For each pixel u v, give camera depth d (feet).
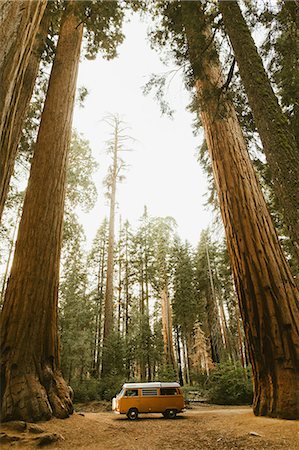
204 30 25.41
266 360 21.89
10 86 6.75
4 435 16.67
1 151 6.57
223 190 27.63
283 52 23.67
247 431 18.03
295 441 14.92
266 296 22.82
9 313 23.20
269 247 24.27
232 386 45.06
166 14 28.19
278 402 20.20
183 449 15.81
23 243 25.55
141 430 21.67
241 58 17.04
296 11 19.86
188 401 44.55
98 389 49.85
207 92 25.77
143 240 101.40
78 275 80.69
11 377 20.92
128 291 98.84
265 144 14.30
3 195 7.23
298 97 26.04
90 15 34.42
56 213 27.50
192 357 88.99
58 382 23.95
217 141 29.01
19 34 7.40
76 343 55.67
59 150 29.78
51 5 36.40
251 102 15.78
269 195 39.06
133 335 64.90
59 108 31.78
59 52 35.78
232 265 26.35
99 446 16.83
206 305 90.74
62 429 19.54
